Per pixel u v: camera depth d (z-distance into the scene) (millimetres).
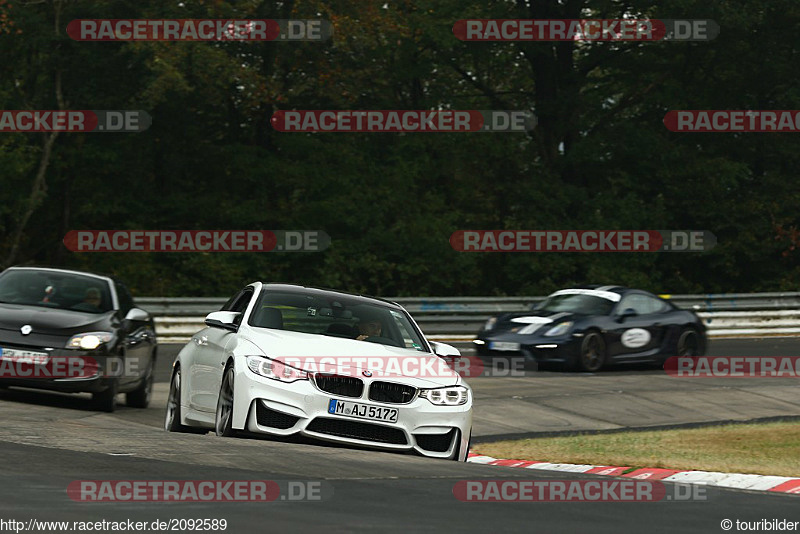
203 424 37094
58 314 47375
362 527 21078
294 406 33344
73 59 125750
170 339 91625
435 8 148750
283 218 143750
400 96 164125
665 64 162375
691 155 162500
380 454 33500
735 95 168500
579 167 161375
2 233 142375
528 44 151875
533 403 59938
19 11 122312
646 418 58000
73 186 142375
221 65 130000
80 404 50438
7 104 126188
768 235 162625
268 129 149500
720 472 38000
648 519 24625
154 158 145625
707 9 148750
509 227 150000
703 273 166250
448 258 145375
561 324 75000
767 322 112125
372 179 150625
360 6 135250
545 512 24781
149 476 26141
